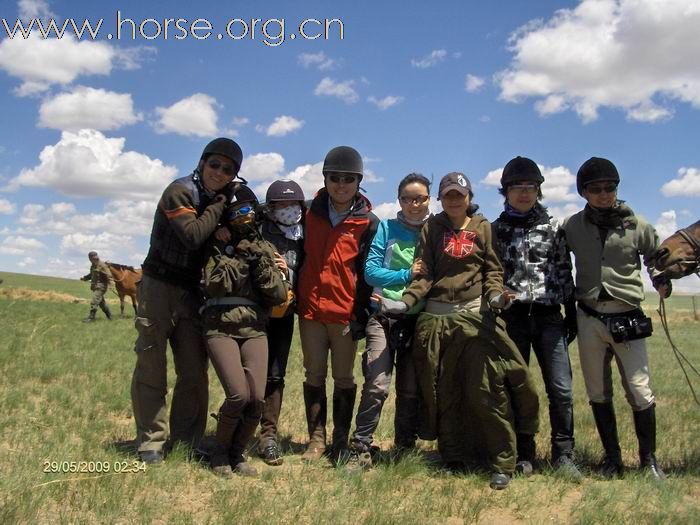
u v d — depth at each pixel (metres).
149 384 5.47
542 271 5.49
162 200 5.30
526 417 5.42
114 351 12.20
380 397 5.47
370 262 5.61
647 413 5.51
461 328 5.22
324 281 5.68
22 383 8.58
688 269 5.25
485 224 5.41
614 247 5.46
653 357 16.11
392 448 6.22
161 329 5.42
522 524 4.39
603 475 5.50
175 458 5.28
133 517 4.17
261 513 4.28
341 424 5.94
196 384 5.67
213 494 4.61
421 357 5.41
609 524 4.32
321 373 5.92
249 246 5.22
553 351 5.52
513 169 5.51
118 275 22.97
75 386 8.55
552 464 5.59
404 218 5.66
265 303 5.34
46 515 4.13
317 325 5.81
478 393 5.19
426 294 5.45
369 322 5.65
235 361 5.14
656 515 4.45
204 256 5.34
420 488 5.05
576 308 5.75
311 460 5.65
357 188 5.67
